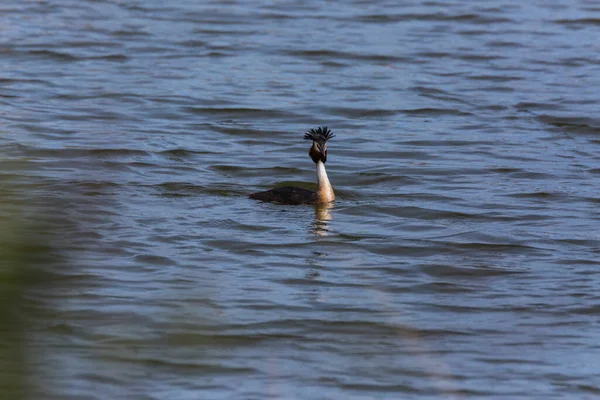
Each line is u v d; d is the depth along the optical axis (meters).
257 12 40.56
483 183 21.44
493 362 12.53
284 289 14.66
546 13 41.16
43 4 41.06
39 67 31.84
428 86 30.97
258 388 11.45
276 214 18.50
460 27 38.78
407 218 18.66
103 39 35.69
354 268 15.75
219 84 30.61
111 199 18.62
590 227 18.31
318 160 19.47
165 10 40.62
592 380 12.06
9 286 6.06
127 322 12.86
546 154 24.16
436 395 11.55
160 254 15.80
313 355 12.48
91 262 15.16
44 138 23.91
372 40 36.66
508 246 17.06
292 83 31.11
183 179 20.97
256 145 24.64
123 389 11.12
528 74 32.56
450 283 15.29
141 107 27.81
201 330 12.02
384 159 23.47
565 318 14.02
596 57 34.75
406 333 13.31
